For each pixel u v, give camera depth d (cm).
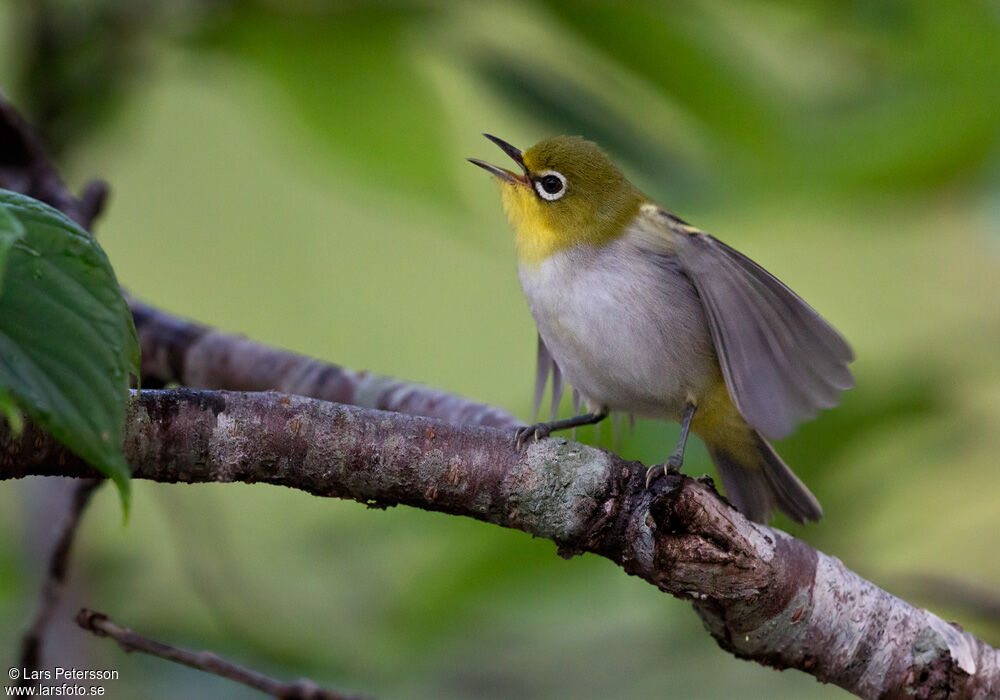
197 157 1580
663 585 607
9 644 948
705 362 817
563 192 842
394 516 1034
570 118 1027
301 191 1602
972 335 1138
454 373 1541
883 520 1134
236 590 1024
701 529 596
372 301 1578
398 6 959
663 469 607
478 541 977
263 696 945
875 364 1059
